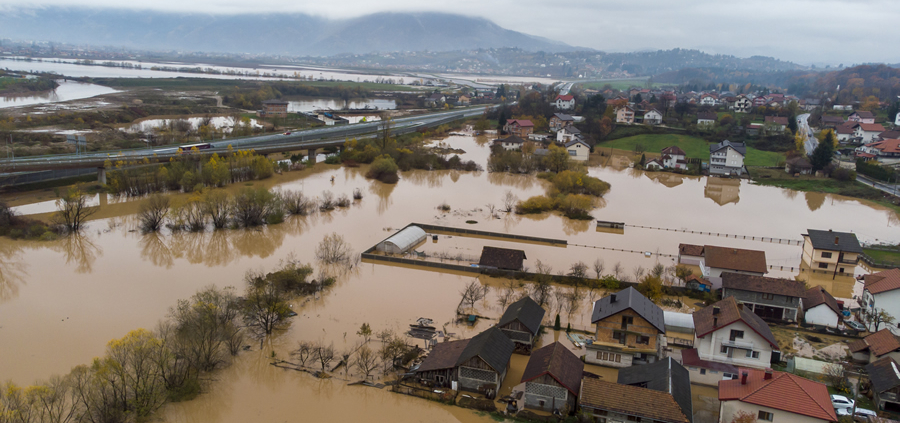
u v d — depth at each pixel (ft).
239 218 362.33
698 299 262.88
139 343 177.58
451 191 478.18
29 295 247.50
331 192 457.27
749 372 169.07
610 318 201.16
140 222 359.25
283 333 220.43
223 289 254.06
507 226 378.53
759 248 346.13
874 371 185.16
